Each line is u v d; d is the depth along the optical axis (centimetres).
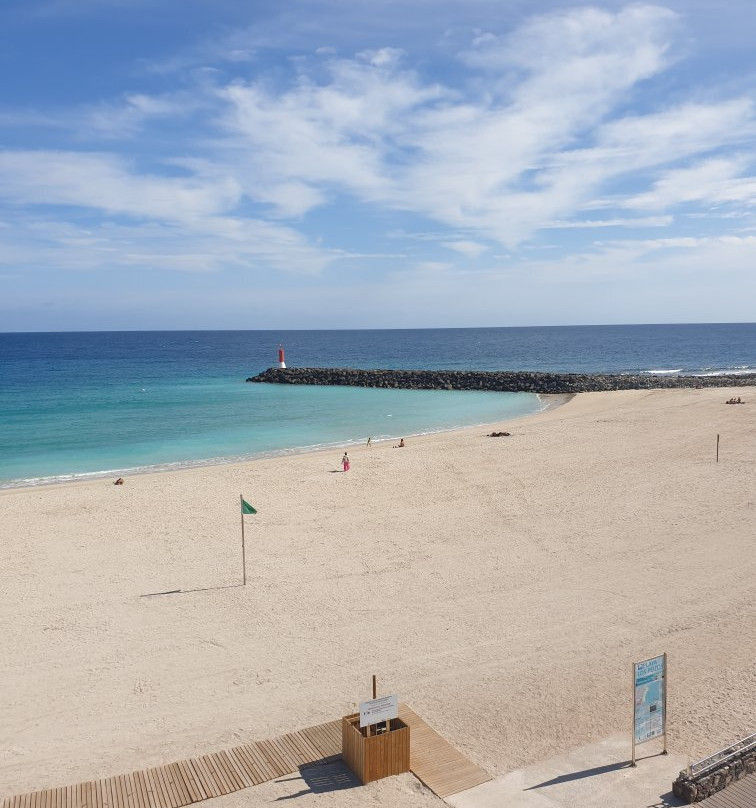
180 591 1830
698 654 1436
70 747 1137
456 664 1412
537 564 1997
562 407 5947
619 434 4097
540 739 1140
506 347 18012
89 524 2458
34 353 15412
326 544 2217
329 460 3575
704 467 3164
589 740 1134
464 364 12112
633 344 18888
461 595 1780
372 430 4862
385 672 1382
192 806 968
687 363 12069
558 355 14475
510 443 3912
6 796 994
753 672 1352
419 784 1015
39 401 6431
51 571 1988
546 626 1587
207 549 2177
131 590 1838
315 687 1327
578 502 2655
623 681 1332
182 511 2623
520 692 1297
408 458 3562
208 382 8450
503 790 1001
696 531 2253
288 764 1062
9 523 2477
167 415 5575
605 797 981
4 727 1199
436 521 2456
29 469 3616
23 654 1473
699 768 999
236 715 1230
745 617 1606
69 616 1669
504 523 2414
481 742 1133
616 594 1766
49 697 1298
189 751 1119
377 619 1639
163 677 1372
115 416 5500
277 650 1486
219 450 4138
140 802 970
